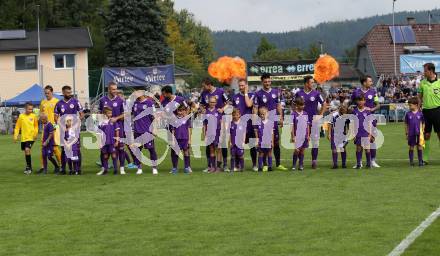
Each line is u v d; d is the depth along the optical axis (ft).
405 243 25.57
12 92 172.96
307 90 51.39
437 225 28.55
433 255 23.88
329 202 34.71
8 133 125.08
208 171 51.26
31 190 43.14
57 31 182.80
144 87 134.92
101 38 225.97
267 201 35.53
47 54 175.11
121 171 51.57
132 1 198.59
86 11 241.55
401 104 125.59
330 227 28.63
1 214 33.99
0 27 225.76
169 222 30.71
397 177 44.14
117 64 200.75
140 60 199.72
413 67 142.20
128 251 25.59
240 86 51.03
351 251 24.59
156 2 202.18
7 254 25.61
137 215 32.63
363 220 29.91
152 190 41.11
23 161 65.46
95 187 43.52
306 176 46.16
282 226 29.09
